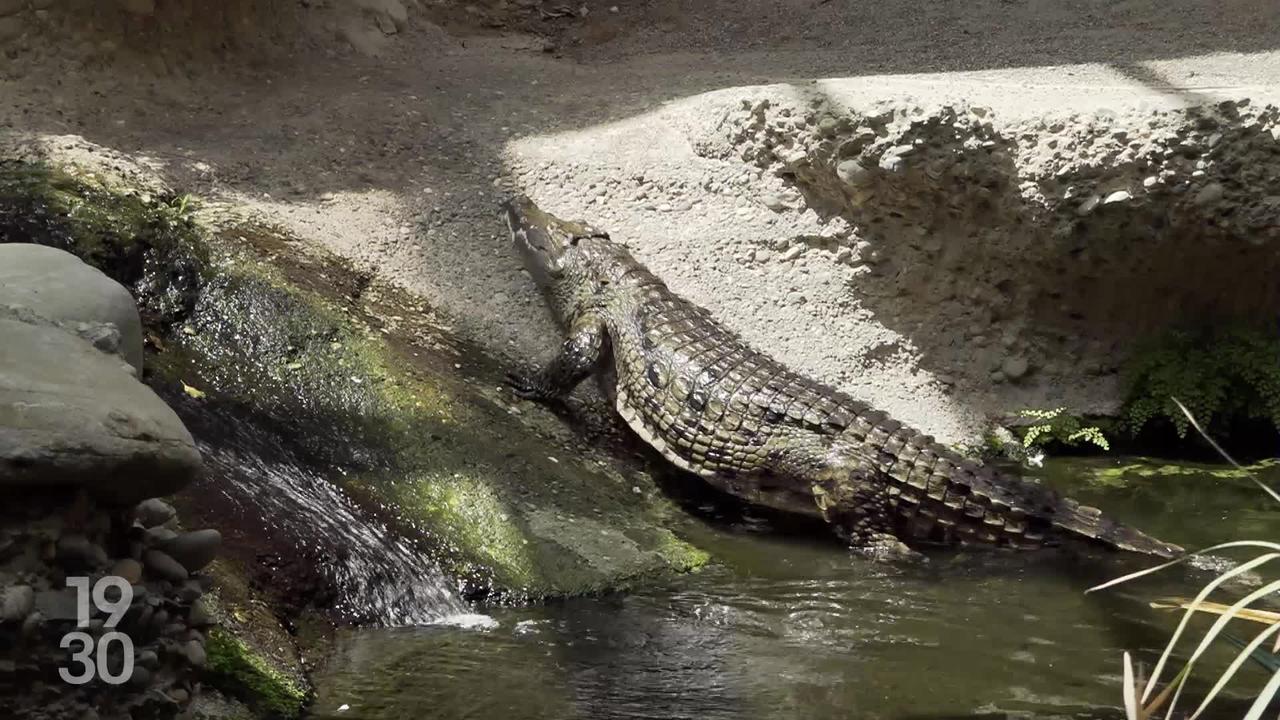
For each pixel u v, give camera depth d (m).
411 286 6.77
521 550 5.07
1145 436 7.34
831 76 9.22
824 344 7.23
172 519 2.98
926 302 7.45
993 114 6.92
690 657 4.36
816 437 5.93
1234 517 6.03
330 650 4.25
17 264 2.91
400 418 5.66
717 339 6.46
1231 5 10.09
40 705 2.39
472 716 3.80
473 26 11.03
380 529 4.90
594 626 4.62
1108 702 4.02
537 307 6.95
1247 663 4.34
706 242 7.43
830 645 4.51
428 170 7.64
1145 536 5.63
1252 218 6.71
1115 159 6.72
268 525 4.60
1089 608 4.92
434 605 4.66
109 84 7.67
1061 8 10.63
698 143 7.80
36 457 2.29
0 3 7.41
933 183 7.05
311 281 6.27
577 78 9.61
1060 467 6.88
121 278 5.73
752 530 5.90
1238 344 7.25
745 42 10.80
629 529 5.55
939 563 5.54
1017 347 7.46
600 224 7.47
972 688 4.14
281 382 5.61
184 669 2.74
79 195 5.94
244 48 8.70
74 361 2.54
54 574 2.42
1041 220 7.02
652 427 6.24
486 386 6.31
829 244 7.45
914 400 7.21
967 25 10.53
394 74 9.21
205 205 6.50
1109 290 7.39
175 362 5.49
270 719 3.71
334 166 7.48
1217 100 6.63
